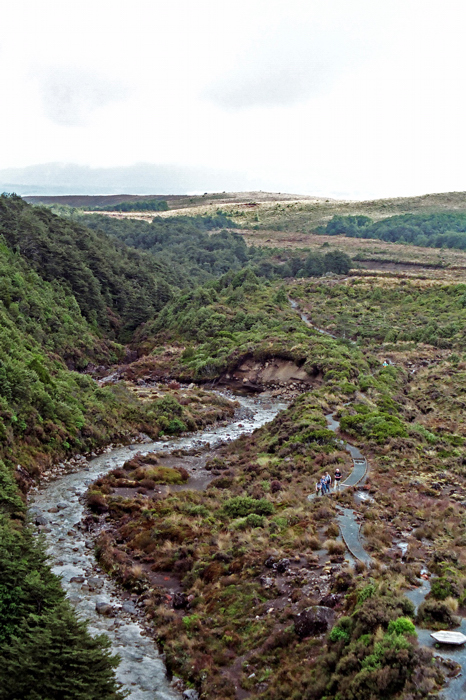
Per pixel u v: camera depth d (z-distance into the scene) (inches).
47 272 4456.2
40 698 578.2
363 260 7568.9
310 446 1720.0
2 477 1341.0
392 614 677.9
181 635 845.8
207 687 719.1
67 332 3796.8
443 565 861.8
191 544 1152.8
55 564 1090.7
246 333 4072.3
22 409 1752.0
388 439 1718.8
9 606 734.5
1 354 1887.3
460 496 1270.9
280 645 759.7
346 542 999.6
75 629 692.7
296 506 1253.7
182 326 4471.0
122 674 762.8
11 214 4965.6
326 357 3267.7
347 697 585.6
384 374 3021.7
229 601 905.5
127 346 4645.7
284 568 935.0
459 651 630.5
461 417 2258.9
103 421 2126.0
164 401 2512.3
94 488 1539.1
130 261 6284.5
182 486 1640.0
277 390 3253.0
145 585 1019.3
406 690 557.6
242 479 1616.6
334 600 792.3
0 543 852.6
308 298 5472.4
